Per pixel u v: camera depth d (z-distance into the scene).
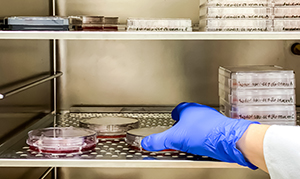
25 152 1.00
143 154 1.00
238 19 1.13
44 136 1.03
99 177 1.61
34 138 1.02
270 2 1.12
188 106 1.12
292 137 0.77
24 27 1.06
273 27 1.13
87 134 1.06
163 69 1.59
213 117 0.96
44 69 1.50
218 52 1.58
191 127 0.95
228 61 1.59
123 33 1.00
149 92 1.60
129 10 1.57
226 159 0.89
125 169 1.60
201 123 0.95
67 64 1.59
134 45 1.57
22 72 1.26
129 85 1.60
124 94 1.60
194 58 1.58
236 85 1.10
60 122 1.39
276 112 1.11
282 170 0.76
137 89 1.60
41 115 1.46
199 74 1.59
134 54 1.58
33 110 1.37
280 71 1.10
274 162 0.77
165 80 1.60
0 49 1.07
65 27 1.07
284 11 1.13
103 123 1.23
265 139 0.80
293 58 1.58
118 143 1.11
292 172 0.75
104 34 1.00
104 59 1.58
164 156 0.98
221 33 1.01
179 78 1.60
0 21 1.07
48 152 0.99
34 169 1.39
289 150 0.76
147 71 1.59
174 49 1.58
